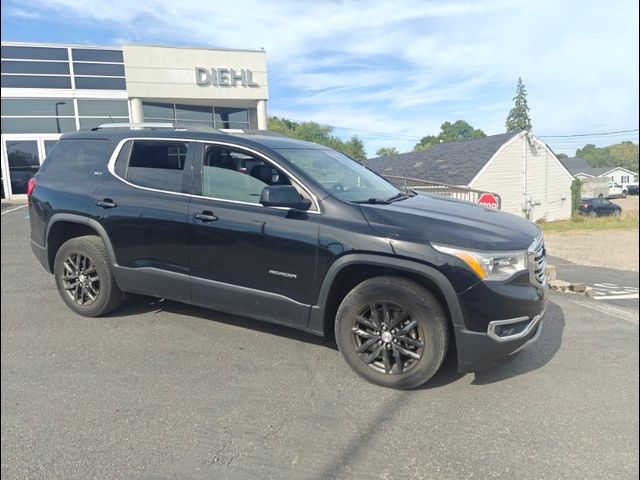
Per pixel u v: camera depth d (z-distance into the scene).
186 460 2.47
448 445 2.65
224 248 3.73
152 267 4.09
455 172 29.89
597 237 18.47
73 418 2.84
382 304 3.25
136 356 3.70
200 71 20.91
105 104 20.22
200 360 3.64
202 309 4.78
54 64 19.11
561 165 31.66
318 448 2.60
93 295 4.45
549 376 3.52
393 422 2.87
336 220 3.35
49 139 19.39
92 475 2.35
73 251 4.46
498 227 3.32
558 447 2.64
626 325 4.78
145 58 19.98
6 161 18.83
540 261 3.31
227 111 23.41
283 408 2.99
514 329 3.11
